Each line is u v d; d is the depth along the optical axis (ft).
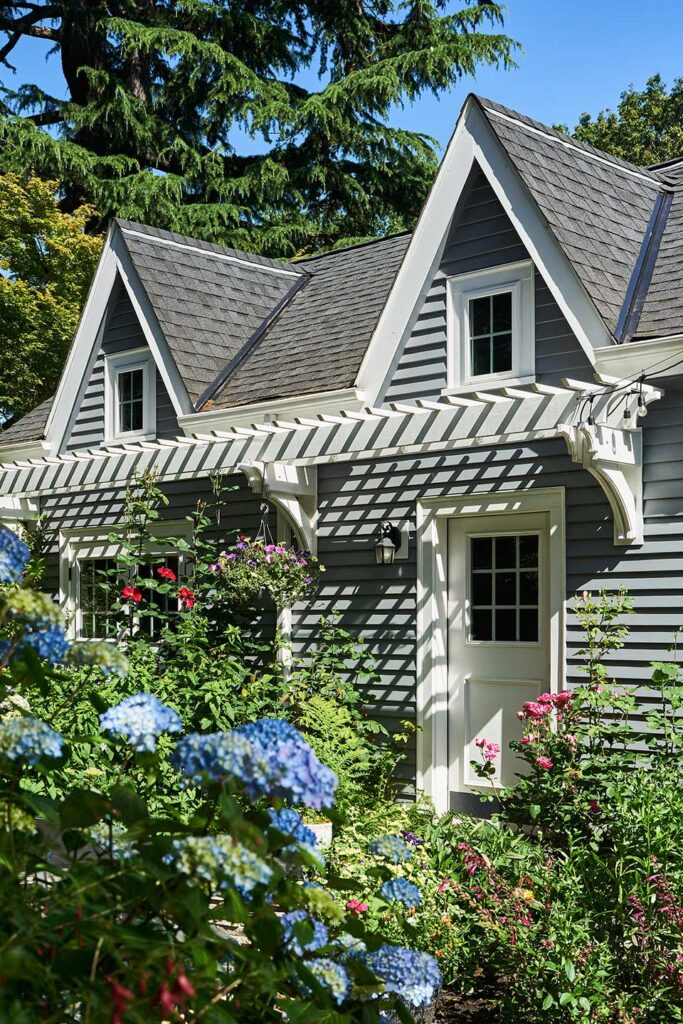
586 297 26.27
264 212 79.56
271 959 7.66
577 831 19.75
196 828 7.63
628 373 25.35
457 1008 17.06
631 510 24.56
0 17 83.66
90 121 78.64
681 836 17.84
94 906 6.84
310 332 38.70
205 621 30.27
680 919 15.87
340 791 24.71
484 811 27.68
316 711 26.63
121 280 41.32
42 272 66.18
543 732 21.68
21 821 7.54
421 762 28.60
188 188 80.02
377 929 16.46
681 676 23.86
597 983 15.28
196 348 38.93
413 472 29.60
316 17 82.28
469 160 29.22
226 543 35.40
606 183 31.50
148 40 77.00
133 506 33.09
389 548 29.58
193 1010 7.15
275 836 7.64
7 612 8.46
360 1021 8.20
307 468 31.60
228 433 31.71
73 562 42.22
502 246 28.55
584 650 24.73
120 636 31.32
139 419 40.37
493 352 28.76
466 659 28.53
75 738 7.84
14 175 64.80
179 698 25.23
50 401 50.75
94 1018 6.23
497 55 77.97
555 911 16.47
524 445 27.07
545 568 26.91
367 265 42.83
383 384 31.22
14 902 6.64
